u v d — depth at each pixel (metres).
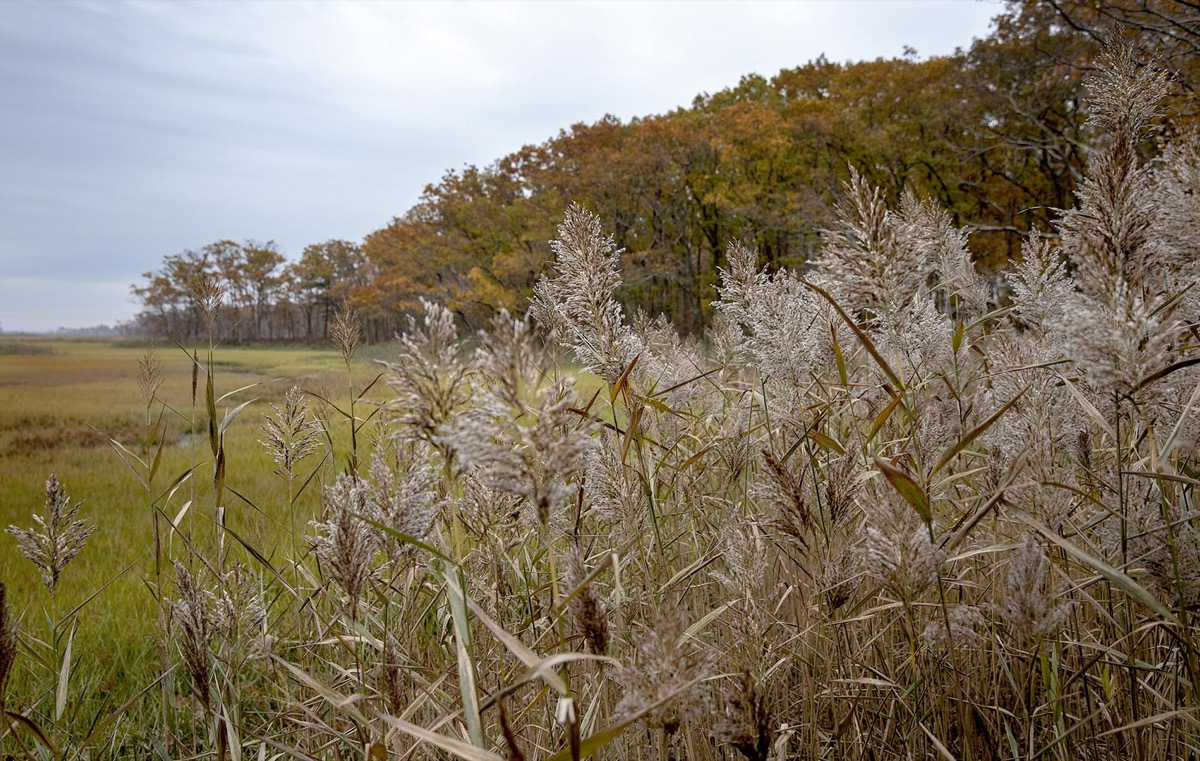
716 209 39.81
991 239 24.08
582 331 2.23
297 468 5.06
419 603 2.81
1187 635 1.62
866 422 2.96
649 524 2.76
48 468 8.78
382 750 1.61
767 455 2.09
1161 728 2.06
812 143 35.53
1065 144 20.52
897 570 1.70
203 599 2.03
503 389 1.38
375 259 46.44
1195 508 2.09
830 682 2.22
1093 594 2.52
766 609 2.25
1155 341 1.50
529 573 2.82
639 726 2.22
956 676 2.14
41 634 3.91
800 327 2.47
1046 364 1.88
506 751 2.12
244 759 2.65
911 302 1.89
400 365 1.45
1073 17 16.27
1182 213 1.89
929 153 29.08
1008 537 2.51
